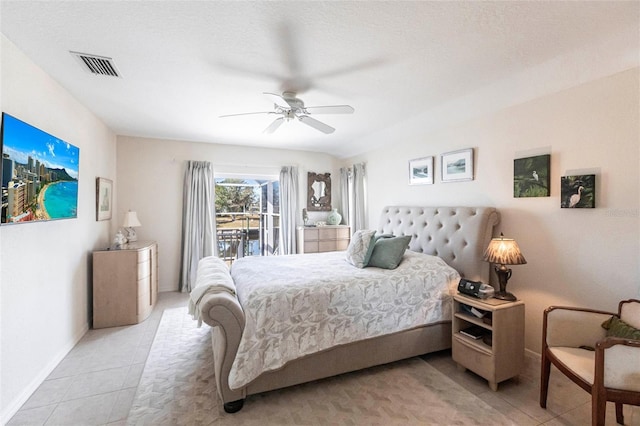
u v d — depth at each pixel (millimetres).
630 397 1493
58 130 2584
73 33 1869
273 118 3666
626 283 2080
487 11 1674
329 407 2008
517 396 2115
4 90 1873
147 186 4633
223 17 1716
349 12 1674
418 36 1919
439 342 2689
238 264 3242
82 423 1846
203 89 2748
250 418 1899
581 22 1779
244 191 5516
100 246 3686
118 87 2697
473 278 2877
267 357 2043
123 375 2381
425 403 2045
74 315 2906
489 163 3025
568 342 1953
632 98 2051
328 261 3305
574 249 2361
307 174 5707
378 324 2439
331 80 2566
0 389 1818
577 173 2342
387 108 3254
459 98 2965
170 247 4770
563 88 2418
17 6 1604
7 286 1884
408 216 3832
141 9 1644
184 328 3328
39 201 2189
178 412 1950
